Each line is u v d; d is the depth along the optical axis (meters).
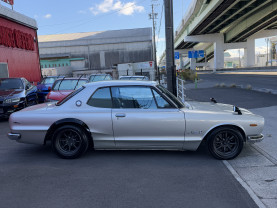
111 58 62.34
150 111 4.67
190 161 4.71
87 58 62.78
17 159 4.96
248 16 54.09
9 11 17.77
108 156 5.04
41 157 5.06
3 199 3.39
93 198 3.39
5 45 17.45
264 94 13.73
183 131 4.62
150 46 61.47
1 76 16.95
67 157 4.84
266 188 3.62
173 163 4.62
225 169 4.32
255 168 4.34
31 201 3.34
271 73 39.22
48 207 3.18
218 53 75.38
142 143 4.73
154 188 3.66
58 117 4.74
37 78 22.48
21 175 4.18
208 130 4.61
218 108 5.05
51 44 62.81
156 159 4.84
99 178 4.02
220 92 16.08
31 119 4.79
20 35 19.53
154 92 4.77
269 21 56.62
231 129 4.61
